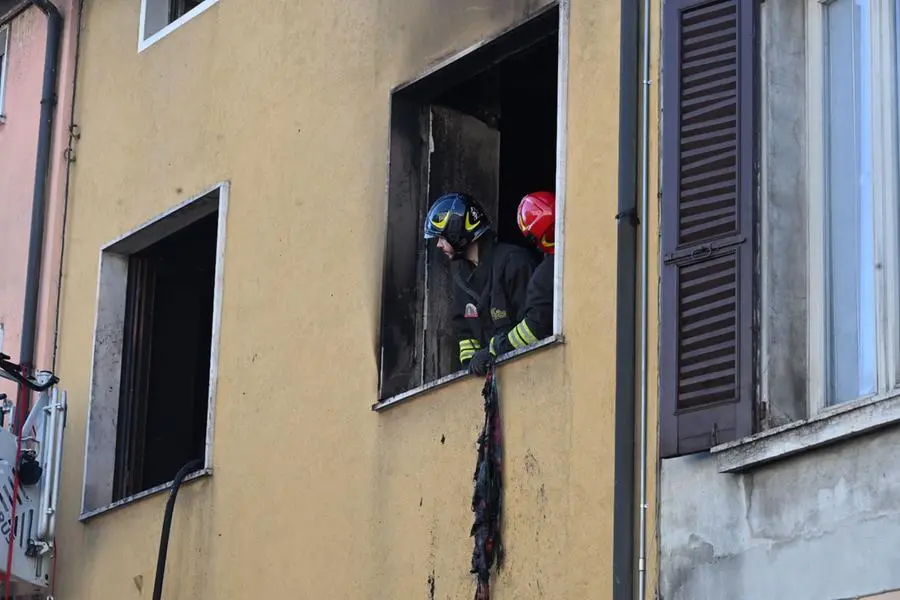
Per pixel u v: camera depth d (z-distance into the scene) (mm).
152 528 20250
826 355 13219
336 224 18547
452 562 15922
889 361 12750
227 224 20125
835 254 13336
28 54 24688
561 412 15031
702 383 13570
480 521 15438
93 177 22891
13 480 21266
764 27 13953
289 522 18203
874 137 13180
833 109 13586
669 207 14094
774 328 13367
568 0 15828
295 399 18547
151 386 22562
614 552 14055
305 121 19328
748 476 13242
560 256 15328
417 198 17969
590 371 14828
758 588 12992
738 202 13688
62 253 23125
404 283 17750
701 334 13664
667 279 13953
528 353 15422
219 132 20688
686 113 14203
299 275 18906
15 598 22078
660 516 13859
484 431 15656
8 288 23797
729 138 13891
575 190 15367
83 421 22047
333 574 17406
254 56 20406
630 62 14977
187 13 21781
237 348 19547
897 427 12203
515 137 19078
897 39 13180
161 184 21500
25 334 23016
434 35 17672
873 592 12195
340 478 17625
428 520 16312
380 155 18109
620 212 14672
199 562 19359
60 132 23500
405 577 16438
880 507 12242
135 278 22578
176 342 22828
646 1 15016
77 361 22422
